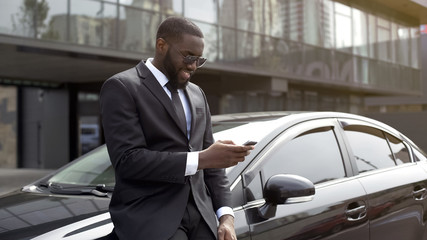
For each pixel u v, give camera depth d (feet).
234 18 51.21
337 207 9.53
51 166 65.10
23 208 8.10
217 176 7.36
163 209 6.43
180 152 6.39
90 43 39.99
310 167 9.73
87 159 10.61
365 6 70.38
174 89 6.81
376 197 10.52
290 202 8.00
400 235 11.04
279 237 8.29
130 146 6.34
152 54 44.04
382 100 111.34
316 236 8.96
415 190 11.77
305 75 59.41
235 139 9.12
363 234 10.00
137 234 6.28
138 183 6.54
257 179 8.61
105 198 8.38
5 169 67.10
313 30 61.05
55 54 40.04
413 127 60.34
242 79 56.34
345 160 10.61
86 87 61.72
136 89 6.54
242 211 8.03
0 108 73.41
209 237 6.75
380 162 11.59
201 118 7.07
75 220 7.27
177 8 46.11
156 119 6.56
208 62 48.21
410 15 81.46
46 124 65.51
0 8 35.42
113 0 41.39
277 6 55.98
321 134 10.52
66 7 38.60
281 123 9.82
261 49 53.88
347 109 75.51
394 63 77.10
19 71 50.67
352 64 67.67
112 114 6.45
